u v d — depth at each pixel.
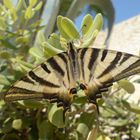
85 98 0.14
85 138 0.14
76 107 0.15
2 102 0.15
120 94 0.20
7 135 0.16
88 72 0.10
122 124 0.20
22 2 0.17
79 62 0.10
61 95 0.10
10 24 0.17
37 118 0.15
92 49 0.10
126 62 0.10
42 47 0.14
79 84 0.10
